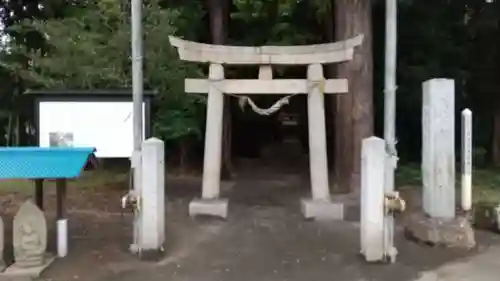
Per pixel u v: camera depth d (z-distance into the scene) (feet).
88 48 41.65
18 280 22.31
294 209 35.47
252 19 53.52
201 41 52.49
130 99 31.24
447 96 27.07
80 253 25.52
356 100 40.27
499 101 58.90
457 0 55.62
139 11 27.50
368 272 23.34
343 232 29.27
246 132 76.48
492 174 49.93
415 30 55.52
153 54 41.01
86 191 40.19
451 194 27.27
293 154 74.13
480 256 25.79
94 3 45.91
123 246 26.76
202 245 27.14
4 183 42.63
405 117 59.72
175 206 35.81
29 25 48.75
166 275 23.16
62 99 31.17
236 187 46.29
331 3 47.60
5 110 55.21
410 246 26.94
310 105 32.60
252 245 27.20
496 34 56.49
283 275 23.27
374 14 52.54
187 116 43.01
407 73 56.03
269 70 32.86
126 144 31.30
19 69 50.11
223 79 32.89
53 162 23.48
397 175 48.37
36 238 23.53
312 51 32.53
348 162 40.70
